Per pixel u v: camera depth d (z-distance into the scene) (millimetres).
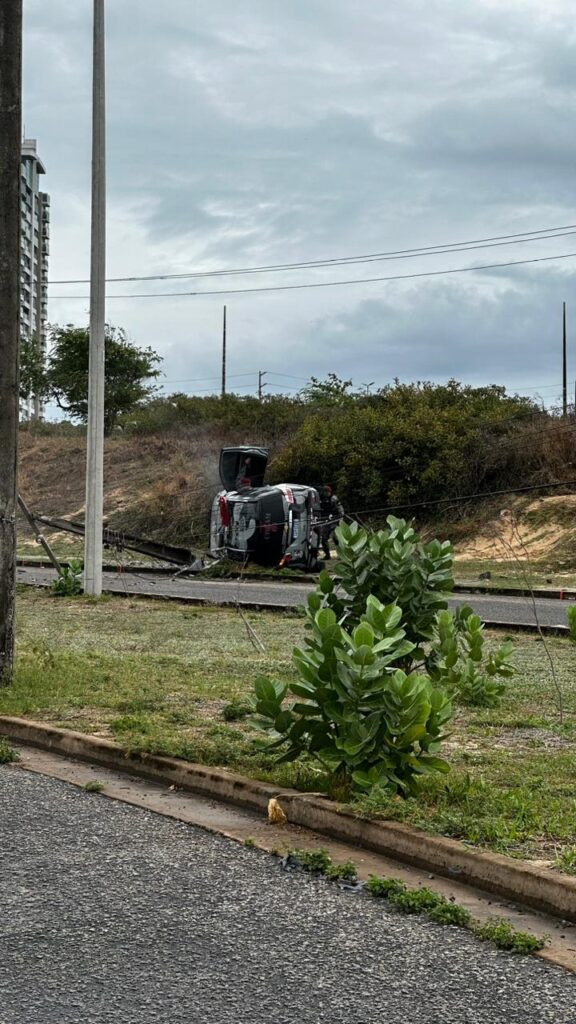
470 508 34938
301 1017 4129
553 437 35500
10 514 11031
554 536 31703
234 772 7594
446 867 5797
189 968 4562
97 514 22031
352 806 6500
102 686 11086
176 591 24250
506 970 4594
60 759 8602
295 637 16031
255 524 29375
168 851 6195
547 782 7449
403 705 6586
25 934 4895
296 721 7129
